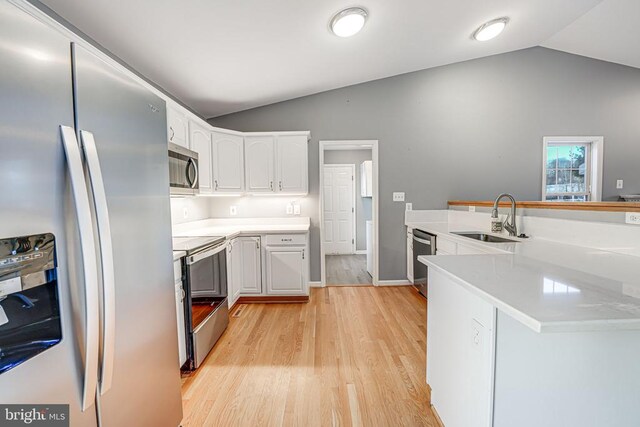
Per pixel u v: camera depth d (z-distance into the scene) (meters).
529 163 3.87
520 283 1.10
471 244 2.32
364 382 1.87
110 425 0.93
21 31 0.67
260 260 3.27
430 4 2.37
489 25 2.85
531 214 2.44
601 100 3.85
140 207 1.11
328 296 3.50
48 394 0.72
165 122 1.32
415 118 3.80
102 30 1.83
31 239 0.68
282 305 3.22
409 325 2.68
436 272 1.53
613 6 2.85
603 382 1.04
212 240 2.35
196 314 2.14
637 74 3.84
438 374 1.52
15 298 0.67
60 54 0.76
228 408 1.65
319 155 3.77
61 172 0.76
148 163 1.17
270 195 3.69
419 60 3.46
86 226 0.79
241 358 2.16
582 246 1.93
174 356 1.38
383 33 2.65
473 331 1.17
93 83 0.87
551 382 1.05
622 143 3.89
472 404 1.18
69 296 0.77
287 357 2.17
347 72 3.33
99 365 0.85
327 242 6.08
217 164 3.23
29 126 0.68
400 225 3.87
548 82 3.82
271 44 2.41
